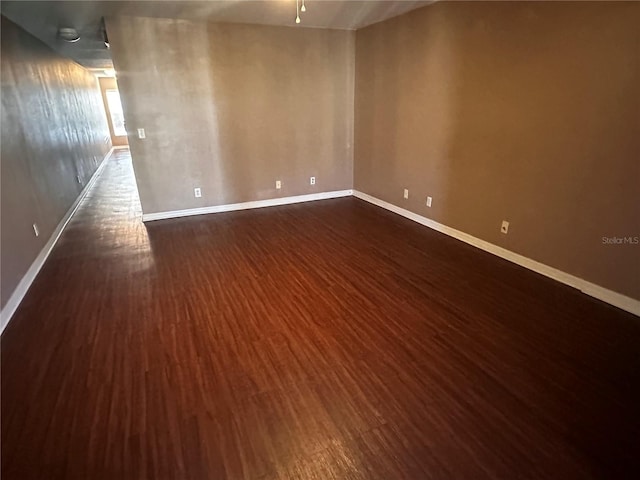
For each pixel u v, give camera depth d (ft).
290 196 18.35
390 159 16.34
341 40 16.94
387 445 5.61
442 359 7.37
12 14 12.13
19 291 9.99
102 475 5.26
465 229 13.12
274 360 7.45
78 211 17.75
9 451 5.64
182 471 5.30
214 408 6.35
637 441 5.58
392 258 12.01
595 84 8.62
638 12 7.65
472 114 12.03
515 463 5.29
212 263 11.89
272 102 16.61
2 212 9.78
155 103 14.88
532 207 10.63
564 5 8.96
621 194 8.50
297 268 11.43
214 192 16.84
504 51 10.64
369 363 7.30
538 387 6.61
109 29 13.57
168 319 8.91
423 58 13.56
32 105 13.96
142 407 6.40
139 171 15.42
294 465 5.36
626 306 8.78
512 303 9.26
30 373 7.27
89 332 8.50
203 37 14.83
